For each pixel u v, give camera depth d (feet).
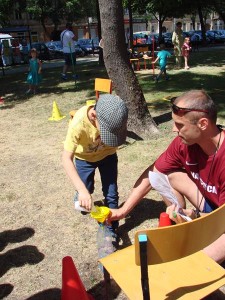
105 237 10.46
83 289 7.59
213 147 7.12
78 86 37.86
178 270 6.70
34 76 35.35
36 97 33.78
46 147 19.79
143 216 12.37
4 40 80.23
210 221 5.32
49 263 10.29
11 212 13.14
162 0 92.17
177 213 7.16
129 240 11.08
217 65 49.39
